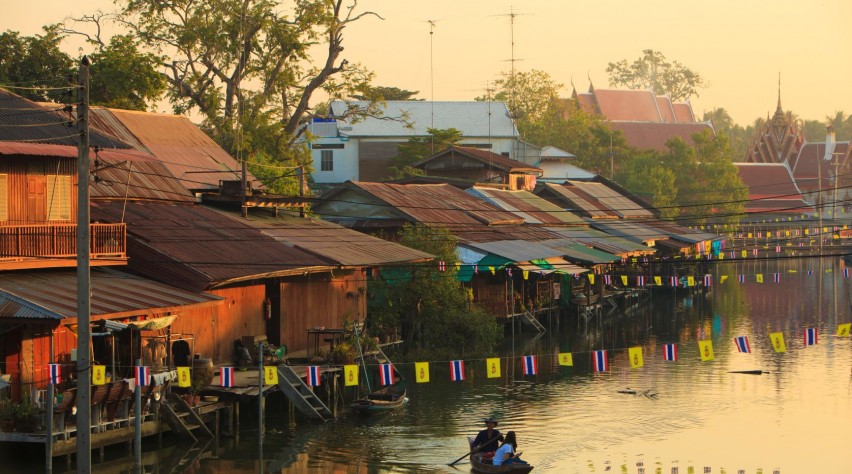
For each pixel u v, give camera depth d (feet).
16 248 124.47
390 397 154.30
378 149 382.22
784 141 635.66
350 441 134.31
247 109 266.98
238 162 214.69
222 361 151.94
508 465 116.98
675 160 483.51
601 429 143.64
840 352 215.72
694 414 153.69
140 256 142.51
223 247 157.17
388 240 227.61
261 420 128.16
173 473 116.78
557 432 141.69
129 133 197.06
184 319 141.49
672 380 182.50
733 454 130.11
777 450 132.16
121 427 119.14
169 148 201.77
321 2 262.26
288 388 142.51
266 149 266.77
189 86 259.19
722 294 359.87
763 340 235.61
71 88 95.20
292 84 269.23
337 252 175.73
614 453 130.52
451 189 283.59
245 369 150.82
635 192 441.27
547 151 431.43
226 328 153.28
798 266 488.44
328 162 381.40
